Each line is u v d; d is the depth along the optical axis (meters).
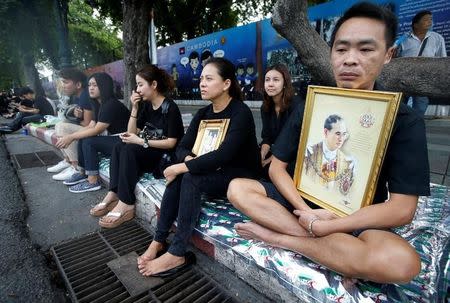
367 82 1.36
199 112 2.37
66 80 3.87
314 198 1.58
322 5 7.29
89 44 21.12
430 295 1.32
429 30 5.48
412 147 1.26
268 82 2.97
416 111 1.32
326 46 2.71
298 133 1.68
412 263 1.19
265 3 13.74
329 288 1.38
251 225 1.70
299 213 1.50
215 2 14.39
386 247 1.21
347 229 1.33
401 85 2.40
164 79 2.72
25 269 1.99
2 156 5.09
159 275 1.85
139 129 2.94
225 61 2.12
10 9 9.62
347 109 1.41
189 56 13.03
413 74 2.32
